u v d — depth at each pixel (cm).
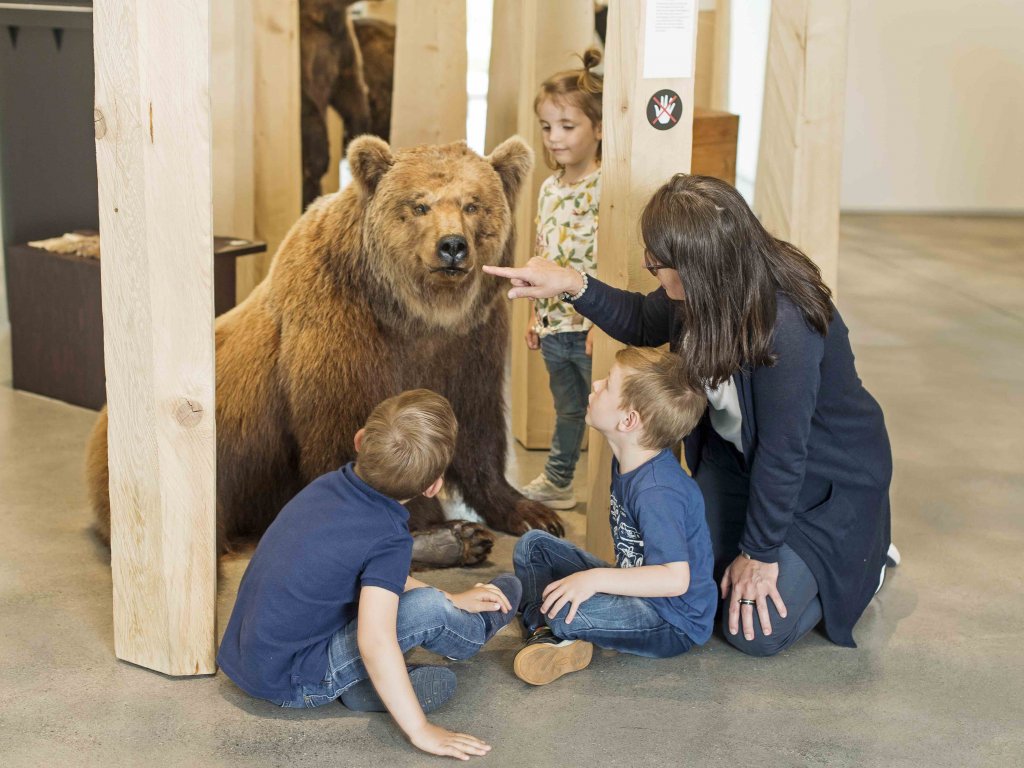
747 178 781
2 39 441
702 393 229
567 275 248
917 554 306
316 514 210
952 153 894
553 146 310
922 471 369
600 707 227
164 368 217
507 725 219
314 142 447
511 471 344
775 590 240
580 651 238
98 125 207
